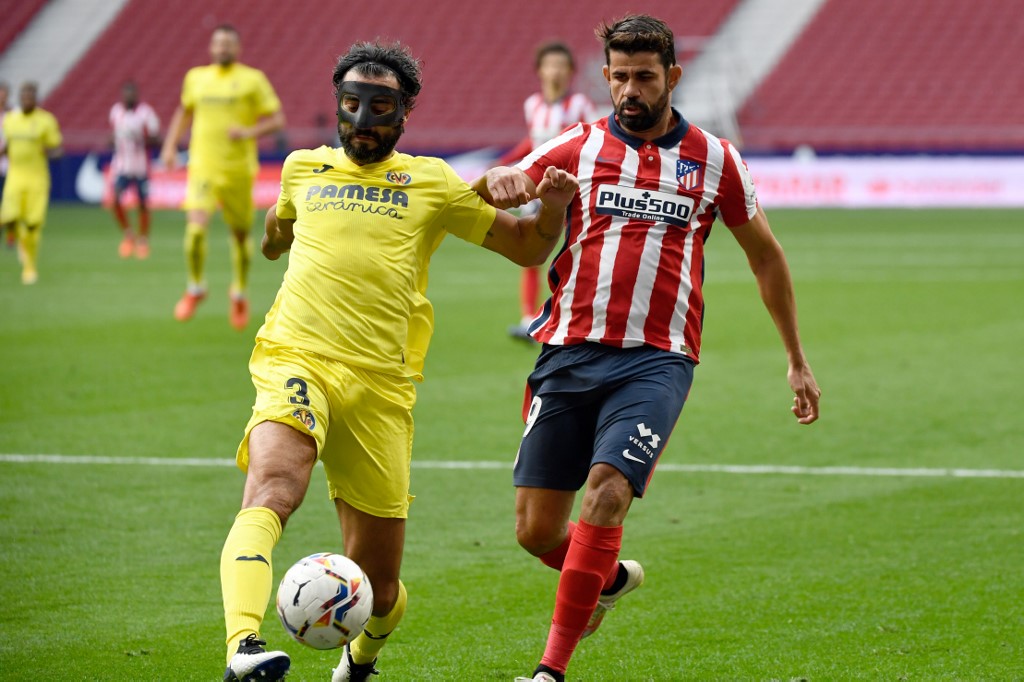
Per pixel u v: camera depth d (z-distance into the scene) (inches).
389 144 579.8
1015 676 592.1
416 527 868.0
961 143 4131.4
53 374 1432.1
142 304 2085.4
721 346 1662.2
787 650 633.0
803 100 4495.6
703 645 642.2
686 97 4510.3
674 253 617.6
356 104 568.7
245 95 1733.5
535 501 617.0
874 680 589.9
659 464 1044.5
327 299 565.9
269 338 574.6
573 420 616.1
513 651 634.8
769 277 641.6
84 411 1239.5
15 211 2368.4
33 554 793.6
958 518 881.5
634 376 601.0
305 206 585.3
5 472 1003.9
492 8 4990.2
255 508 516.1
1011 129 4232.3
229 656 474.6
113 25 5128.0
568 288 623.2
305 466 537.6
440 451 1090.7
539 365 631.8
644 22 611.5
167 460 1050.7
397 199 579.2
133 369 1467.8
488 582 750.5
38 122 2356.1
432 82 4785.9
